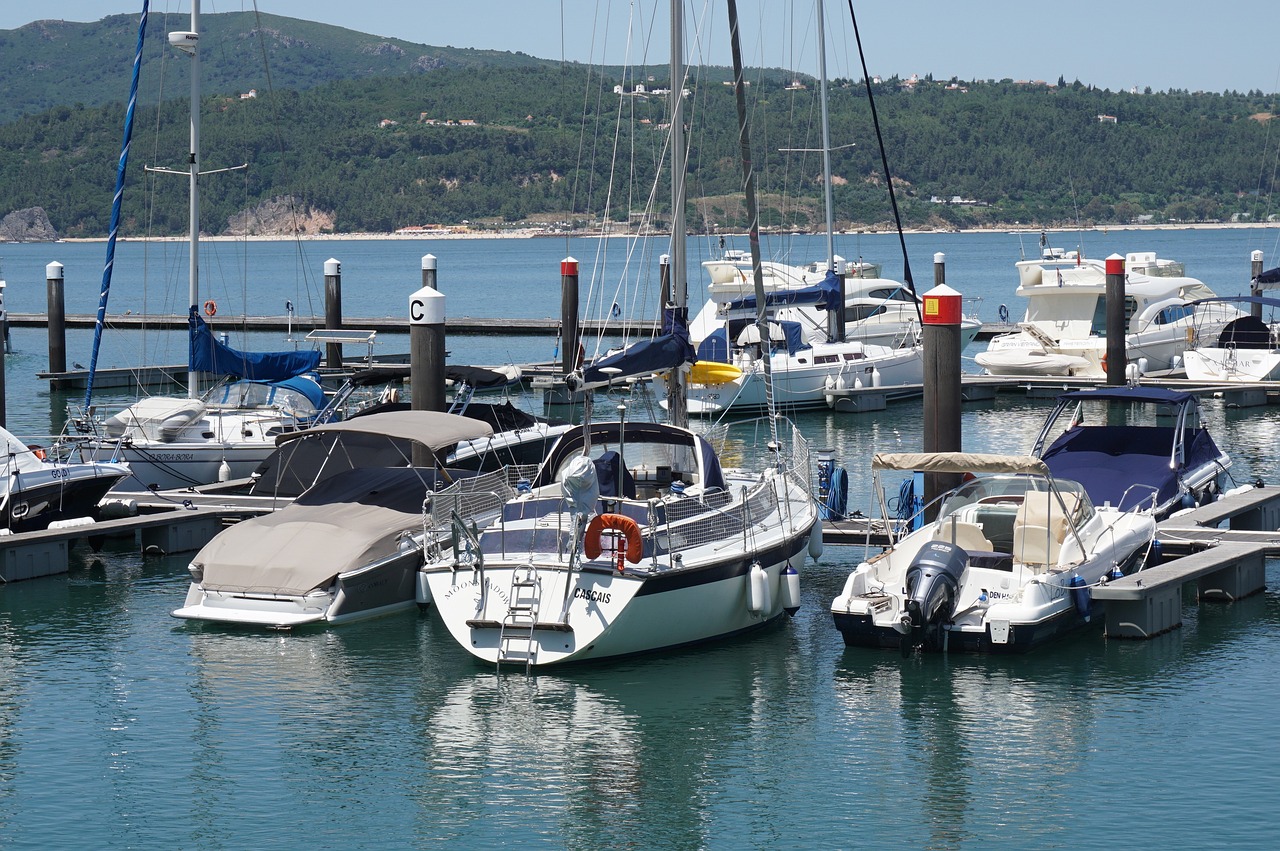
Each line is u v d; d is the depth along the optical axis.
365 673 14.16
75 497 19.03
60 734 12.64
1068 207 197.50
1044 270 38.94
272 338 52.25
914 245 163.50
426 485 17.22
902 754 12.09
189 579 17.75
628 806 11.17
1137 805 11.00
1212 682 13.66
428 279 37.19
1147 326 38.25
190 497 20.03
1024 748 12.16
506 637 13.95
